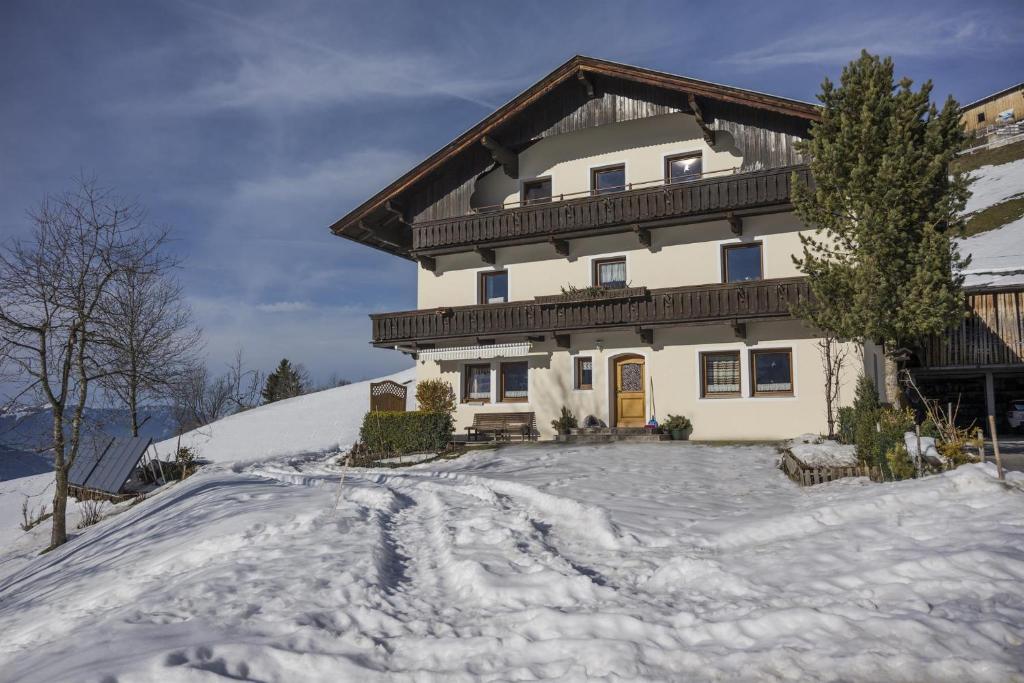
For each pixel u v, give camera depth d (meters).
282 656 5.09
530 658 5.02
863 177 14.74
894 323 14.66
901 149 14.48
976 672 4.18
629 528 9.00
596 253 24.09
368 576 7.07
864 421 12.54
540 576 6.80
